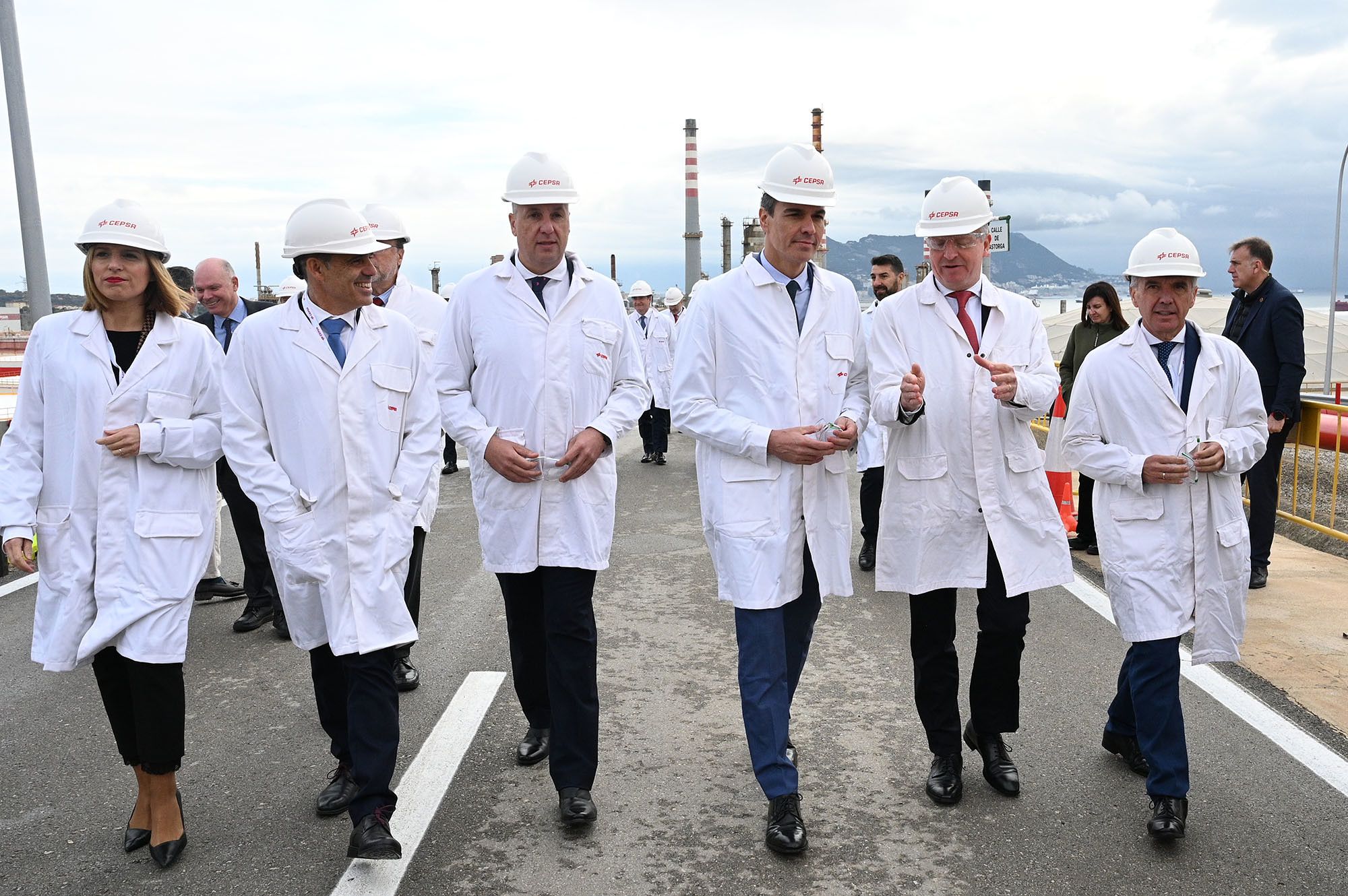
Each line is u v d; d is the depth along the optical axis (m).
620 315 3.99
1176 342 3.71
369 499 3.47
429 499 4.51
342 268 3.43
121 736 3.51
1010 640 3.77
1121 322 7.22
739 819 3.68
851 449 3.64
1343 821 3.56
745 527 3.63
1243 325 6.57
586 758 3.65
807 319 3.70
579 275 3.91
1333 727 4.34
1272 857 3.34
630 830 3.60
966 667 5.21
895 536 3.82
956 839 3.49
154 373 3.51
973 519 3.76
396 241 5.61
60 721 4.68
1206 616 3.63
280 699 4.92
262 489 3.44
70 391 3.44
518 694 4.18
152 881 3.29
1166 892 3.14
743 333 3.68
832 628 5.96
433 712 4.70
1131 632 3.61
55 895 3.22
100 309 3.53
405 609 3.48
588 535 3.73
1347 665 5.06
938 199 3.77
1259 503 6.43
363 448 3.47
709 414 3.67
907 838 3.51
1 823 3.71
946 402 3.76
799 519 3.70
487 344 3.80
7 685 5.13
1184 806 3.46
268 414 3.48
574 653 3.67
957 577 3.77
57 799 3.91
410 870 3.34
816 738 4.39
